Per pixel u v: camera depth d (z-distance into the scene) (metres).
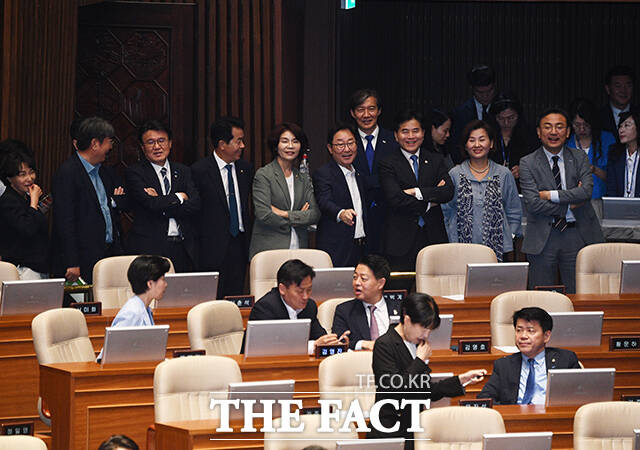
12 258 18.69
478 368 15.03
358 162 20.95
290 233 20.09
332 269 17.59
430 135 23.88
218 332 15.38
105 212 19.27
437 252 18.39
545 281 20.22
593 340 15.76
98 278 17.47
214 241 20.11
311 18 25.41
